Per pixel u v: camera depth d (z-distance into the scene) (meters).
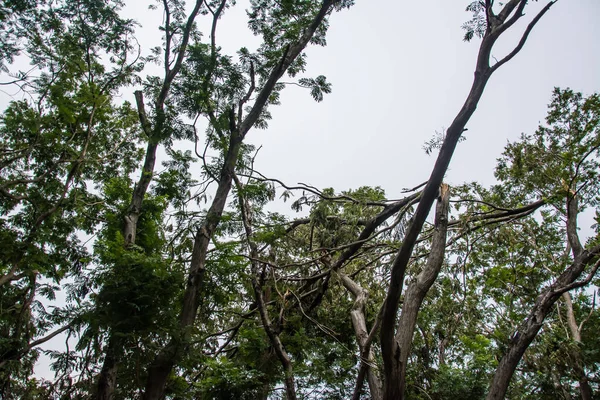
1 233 10.76
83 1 11.92
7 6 11.27
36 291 13.07
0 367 10.69
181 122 10.84
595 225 12.22
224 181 10.50
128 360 7.83
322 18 11.89
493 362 10.80
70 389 10.05
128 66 12.84
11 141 11.67
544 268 15.48
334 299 14.40
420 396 11.20
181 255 11.02
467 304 13.12
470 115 6.59
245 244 10.94
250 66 10.88
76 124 11.20
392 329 7.11
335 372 10.91
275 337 9.71
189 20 12.66
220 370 8.72
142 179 11.47
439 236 7.88
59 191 12.36
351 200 13.32
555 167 14.08
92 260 9.90
